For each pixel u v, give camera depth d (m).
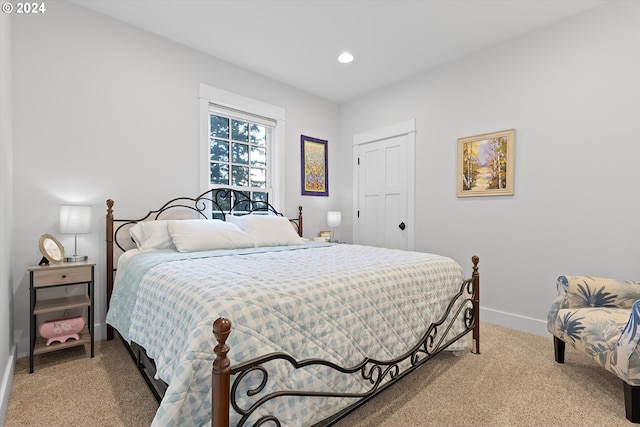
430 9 2.33
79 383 1.72
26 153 2.11
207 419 0.93
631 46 2.14
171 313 1.17
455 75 3.09
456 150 3.08
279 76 3.47
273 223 2.82
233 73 3.19
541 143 2.54
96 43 2.40
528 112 2.61
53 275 1.92
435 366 1.94
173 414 0.85
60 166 2.24
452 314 1.94
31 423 1.37
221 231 2.44
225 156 3.23
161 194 2.71
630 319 1.41
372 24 2.52
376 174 3.85
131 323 1.52
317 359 1.11
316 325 1.18
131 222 2.52
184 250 2.19
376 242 3.83
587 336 1.63
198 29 2.62
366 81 3.59
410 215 3.45
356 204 4.08
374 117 3.86
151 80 2.67
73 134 2.30
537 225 2.56
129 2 2.29
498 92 2.79
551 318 2.00
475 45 2.82
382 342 1.43
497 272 2.79
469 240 2.98
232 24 2.54
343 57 3.04
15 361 1.90
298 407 1.08
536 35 2.57
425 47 2.86
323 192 4.08
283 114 3.62
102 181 2.42
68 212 2.12
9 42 1.88
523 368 1.91
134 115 2.58
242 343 0.98
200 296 1.10
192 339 0.94
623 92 2.17
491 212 2.84
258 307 1.06
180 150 2.83
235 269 1.52
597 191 2.28
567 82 2.41
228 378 0.85
